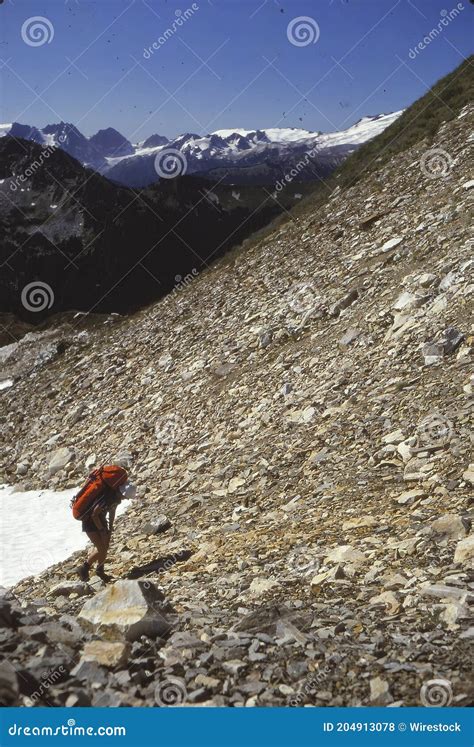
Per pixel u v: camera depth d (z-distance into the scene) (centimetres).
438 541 862
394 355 1719
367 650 574
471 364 1455
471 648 553
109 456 2238
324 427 1553
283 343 2347
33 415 3262
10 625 611
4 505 2106
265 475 1459
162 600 738
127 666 557
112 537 1457
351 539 978
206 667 555
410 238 2477
